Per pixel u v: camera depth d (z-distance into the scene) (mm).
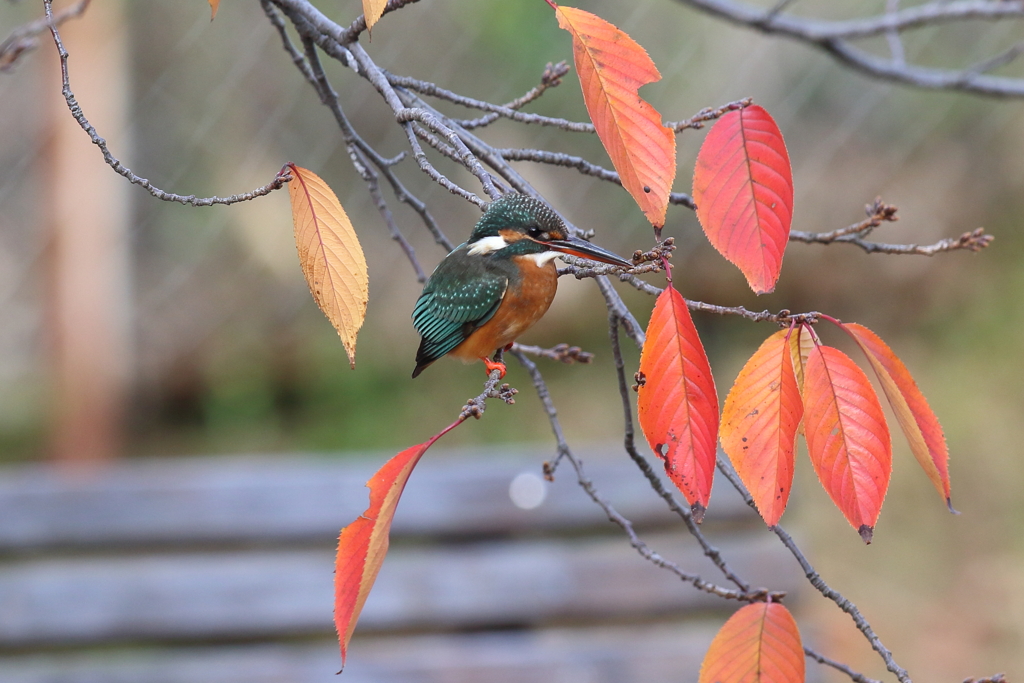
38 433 12477
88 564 7457
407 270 13477
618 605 7391
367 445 13000
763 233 2965
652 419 2816
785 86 14766
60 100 11492
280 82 12758
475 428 13281
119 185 11945
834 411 2850
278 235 13133
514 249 5094
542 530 7559
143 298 12680
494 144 13125
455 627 7480
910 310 15484
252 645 7566
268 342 13469
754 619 3109
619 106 3014
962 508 12312
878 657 10141
